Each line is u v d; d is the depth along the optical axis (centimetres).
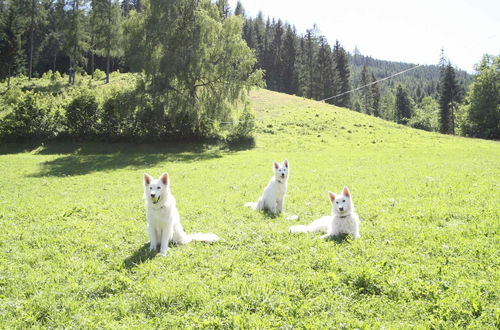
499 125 7856
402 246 846
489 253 762
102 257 856
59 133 4094
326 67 10556
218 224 1129
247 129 4306
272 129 5056
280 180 1291
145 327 545
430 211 1152
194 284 668
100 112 4106
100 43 7506
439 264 715
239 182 2061
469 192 1434
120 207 1422
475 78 8175
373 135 4941
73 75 7481
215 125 4297
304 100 7362
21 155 3606
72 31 7375
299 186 1858
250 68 4369
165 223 868
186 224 1154
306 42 11088
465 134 8575
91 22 7356
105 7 7200
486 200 1259
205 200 1554
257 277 693
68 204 1505
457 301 568
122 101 3988
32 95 4191
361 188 1698
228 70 4203
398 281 638
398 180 1870
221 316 570
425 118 11762
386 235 934
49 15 10081
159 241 908
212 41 4234
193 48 4159
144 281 696
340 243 888
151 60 4078
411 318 546
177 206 1438
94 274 750
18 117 4019
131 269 765
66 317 583
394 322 535
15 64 7469
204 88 4366
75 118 4053
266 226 1084
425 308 564
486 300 568
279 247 859
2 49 7112
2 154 3725
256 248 872
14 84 6912
